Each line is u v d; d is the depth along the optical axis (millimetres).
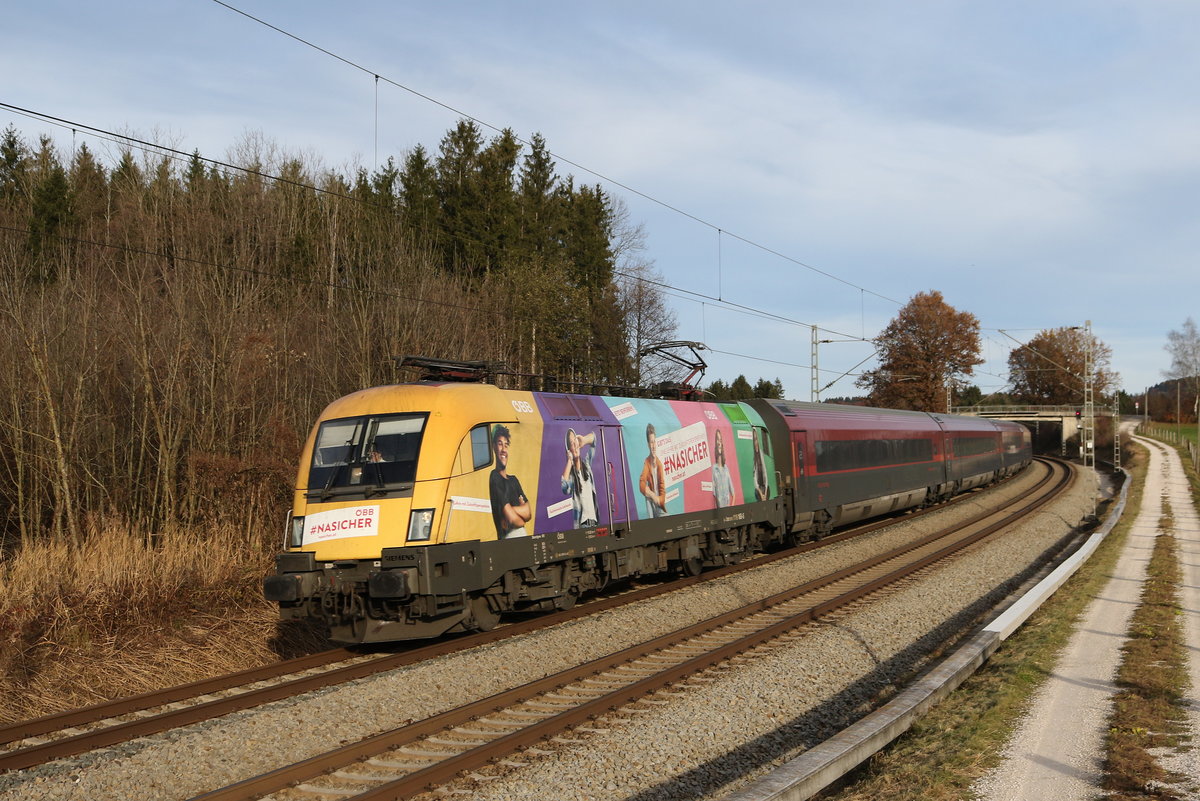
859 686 10461
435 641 12422
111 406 21344
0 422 19531
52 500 20172
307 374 24078
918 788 6562
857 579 17656
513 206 42969
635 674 10430
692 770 7562
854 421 25906
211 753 7801
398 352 25391
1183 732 7664
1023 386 95312
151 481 20781
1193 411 115812
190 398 20156
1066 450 79125
